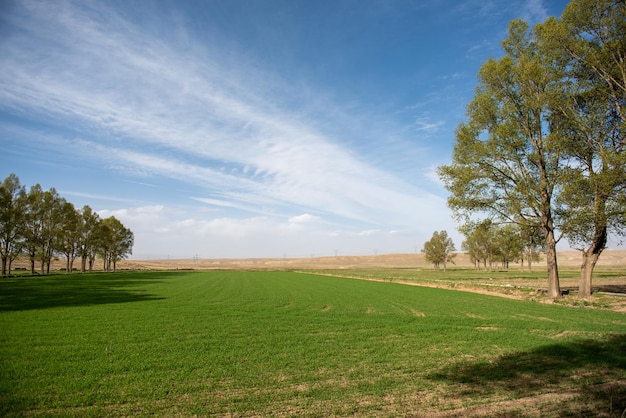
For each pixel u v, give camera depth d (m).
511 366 13.77
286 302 35.56
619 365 13.68
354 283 64.25
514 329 21.48
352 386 11.55
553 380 12.07
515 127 33.25
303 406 9.95
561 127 32.59
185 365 13.82
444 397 10.62
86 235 99.69
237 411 9.62
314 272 113.94
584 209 29.72
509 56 35.38
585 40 30.69
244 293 44.84
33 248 76.50
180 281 67.38
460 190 35.69
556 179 32.25
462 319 24.94
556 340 18.25
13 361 14.13
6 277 68.69
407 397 10.61
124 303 33.53
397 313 28.25
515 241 35.91
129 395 10.64
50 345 16.98
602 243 33.19
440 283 57.66
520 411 9.58
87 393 10.76
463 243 114.50
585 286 33.84
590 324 22.48
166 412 9.52
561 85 32.19
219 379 12.27
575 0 29.73
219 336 19.34
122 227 120.94
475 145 34.62
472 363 14.22
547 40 31.36
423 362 14.42
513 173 33.72
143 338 18.58
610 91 30.48
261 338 18.88
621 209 27.69
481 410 9.66
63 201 82.88
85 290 46.81
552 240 34.28
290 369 13.42
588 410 9.62
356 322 23.95
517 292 42.38
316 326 22.42
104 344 17.23
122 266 192.00
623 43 28.95
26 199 69.19
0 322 22.88
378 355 15.49
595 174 29.06
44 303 32.97
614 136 30.55
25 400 10.15
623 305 30.14
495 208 35.19
